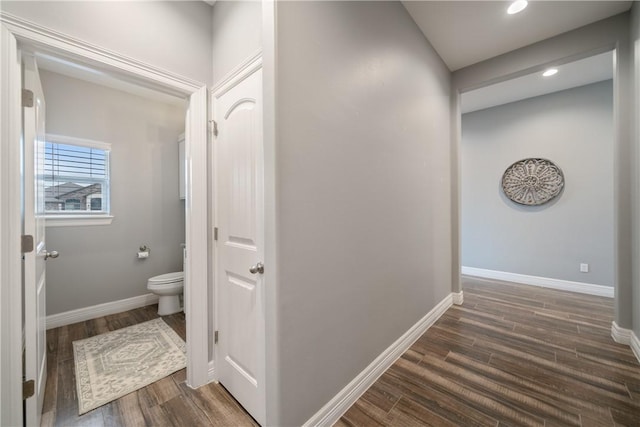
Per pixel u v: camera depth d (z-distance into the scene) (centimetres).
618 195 216
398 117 196
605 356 196
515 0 199
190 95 171
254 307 141
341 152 144
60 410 150
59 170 268
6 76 112
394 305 194
